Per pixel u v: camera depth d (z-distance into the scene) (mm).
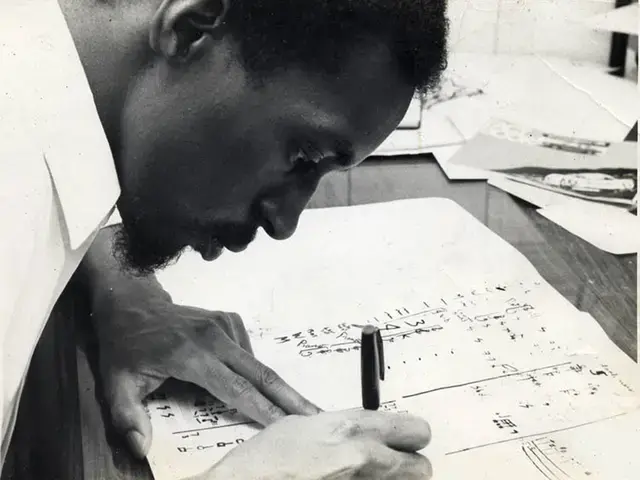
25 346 334
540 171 645
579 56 753
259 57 358
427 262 542
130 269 461
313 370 435
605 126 681
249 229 424
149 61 378
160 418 399
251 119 376
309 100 365
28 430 385
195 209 412
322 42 349
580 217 590
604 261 542
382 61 356
